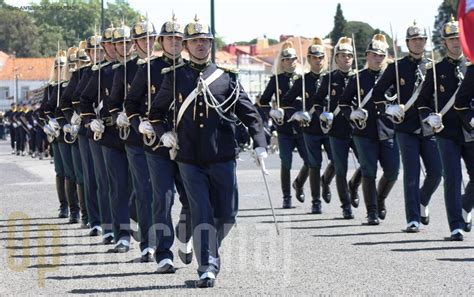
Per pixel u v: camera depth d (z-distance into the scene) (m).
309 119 20.09
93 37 17.02
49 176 31.80
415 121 16.81
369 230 17.12
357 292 11.72
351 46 19.66
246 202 22.23
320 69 20.86
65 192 19.75
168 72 12.68
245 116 12.67
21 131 50.69
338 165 19.17
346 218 18.97
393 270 13.10
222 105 12.48
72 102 17.56
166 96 12.68
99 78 15.68
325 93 19.84
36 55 93.62
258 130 12.64
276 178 28.92
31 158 46.66
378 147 18.08
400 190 24.02
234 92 12.57
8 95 95.38
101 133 15.23
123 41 14.80
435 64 15.97
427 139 16.95
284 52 21.44
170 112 12.90
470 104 15.34
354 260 13.94
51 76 19.91
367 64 18.36
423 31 16.84
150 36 14.62
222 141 12.52
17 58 94.50
